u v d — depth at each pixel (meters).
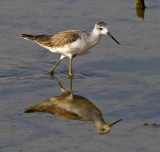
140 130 10.54
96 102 12.31
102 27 14.35
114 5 20.58
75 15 19.31
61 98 12.66
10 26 18.30
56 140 10.09
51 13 19.59
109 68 14.82
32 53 16.39
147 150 9.60
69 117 11.43
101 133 10.47
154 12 19.70
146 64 14.95
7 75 14.43
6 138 10.16
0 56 15.92
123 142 9.99
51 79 14.23
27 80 14.08
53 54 16.45
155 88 13.08
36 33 17.44
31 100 12.47
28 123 10.99
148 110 11.64
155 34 17.33
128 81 13.71
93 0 21.22
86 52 16.20
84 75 14.42
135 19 18.88
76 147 9.77
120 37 17.20
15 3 20.78
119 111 11.66
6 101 12.34
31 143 9.95
